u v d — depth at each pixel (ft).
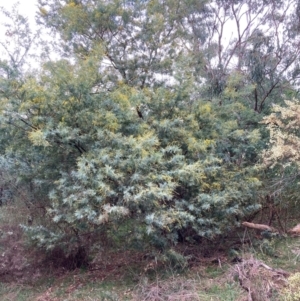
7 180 23.77
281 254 22.00
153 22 28.60
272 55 34.94
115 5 28.17
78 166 19.24
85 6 28.66
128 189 18.21
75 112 21.04
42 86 21.42
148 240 20.58
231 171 24.25
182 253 21.93
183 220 19.77
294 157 22.39
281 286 16.20
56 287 21.75
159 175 18.98
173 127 22.81
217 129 24.86
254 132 24.81
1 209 23.29
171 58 28.50
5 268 21.75
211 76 34.14
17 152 21.95
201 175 20.97
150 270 21.34
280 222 25.58
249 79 34.30
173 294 17.38
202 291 17.85
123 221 19.70
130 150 19.63
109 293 18.83
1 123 20.52
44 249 22.09
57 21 30.04
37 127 20.74
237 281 17.95
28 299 20.47
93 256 23.22
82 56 28.32
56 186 21.03
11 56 33.45
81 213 18.04
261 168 24.17
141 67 28.55
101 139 20.29
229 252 22.41
